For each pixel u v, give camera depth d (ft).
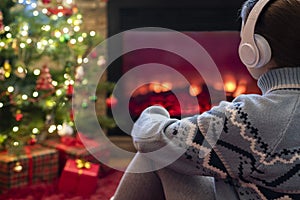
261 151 2.12
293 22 2.16
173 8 9.89
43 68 7.67
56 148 8.10
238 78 9.52
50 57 8.54
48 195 7.23
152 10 9.93
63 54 8.20
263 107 2.15
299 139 2.11
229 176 2.22
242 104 2.19
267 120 2.11
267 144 2.11
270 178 2.15
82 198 7.18
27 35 7.58
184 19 9.93
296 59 2.19
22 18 7.75
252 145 2.12
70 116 7.77
